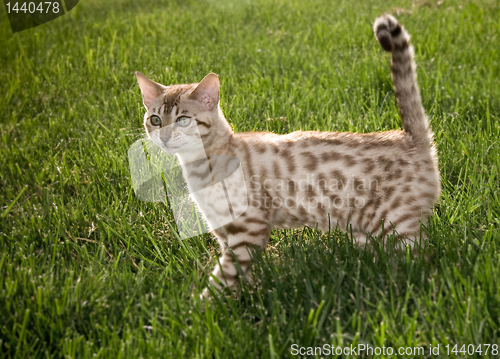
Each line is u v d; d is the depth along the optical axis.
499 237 1.42
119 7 3.44
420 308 1.30
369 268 1.36
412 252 1.41
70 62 2.34
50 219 1.57
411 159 1.41
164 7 3.45
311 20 2.91
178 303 1.33
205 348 1.27
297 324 1.29
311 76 2.09
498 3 2.88
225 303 1.37
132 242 1.52
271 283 1.38
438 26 2.55
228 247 1.42
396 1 3.22
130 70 2.18
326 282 1.35
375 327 1.27
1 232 1.53
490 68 2.09
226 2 3.45
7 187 1.70
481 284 1.33
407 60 1.43
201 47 2.45
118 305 1.34
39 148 1.82
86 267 1.43
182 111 1.42
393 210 1.41
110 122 1.89
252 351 1.26
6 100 2.06
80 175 1.72
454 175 1.64
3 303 1.32
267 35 2.68
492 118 1.81
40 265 1.44
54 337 1.30
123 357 1.25
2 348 1.28
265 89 1.99
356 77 2.04
